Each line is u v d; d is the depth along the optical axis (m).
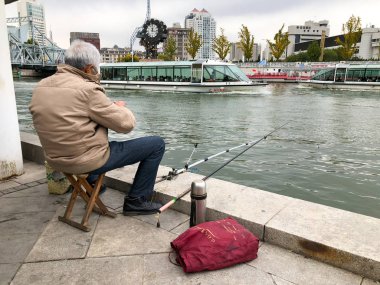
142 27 80.56
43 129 2.51
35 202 3.47
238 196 3.25
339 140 11.56
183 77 32.97
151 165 3.06
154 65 34.69
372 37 130.88
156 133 12.89
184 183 3.62
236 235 2.46
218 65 31.94
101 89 2.59
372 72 37.03
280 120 16.31
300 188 6.91
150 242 2.70
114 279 2.25
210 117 17.28
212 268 2.33
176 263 2.42
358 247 2.38
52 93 2.48
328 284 2.22
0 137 4.06
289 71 68.75
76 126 2.48
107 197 3.59
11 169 4.20
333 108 21.48
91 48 2.61
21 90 36.28
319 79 43.09
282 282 2.23
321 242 2.44
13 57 80.56
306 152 9.83
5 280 2.23
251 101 25.89
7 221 3.04
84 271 2.33
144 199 3.17
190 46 74.56
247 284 2.21
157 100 26.23
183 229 2.91
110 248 2.61
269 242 2.69
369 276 2.27
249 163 8.62
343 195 6.59
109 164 2.75
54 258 2.47
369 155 9.55
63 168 2.65
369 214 5.79
